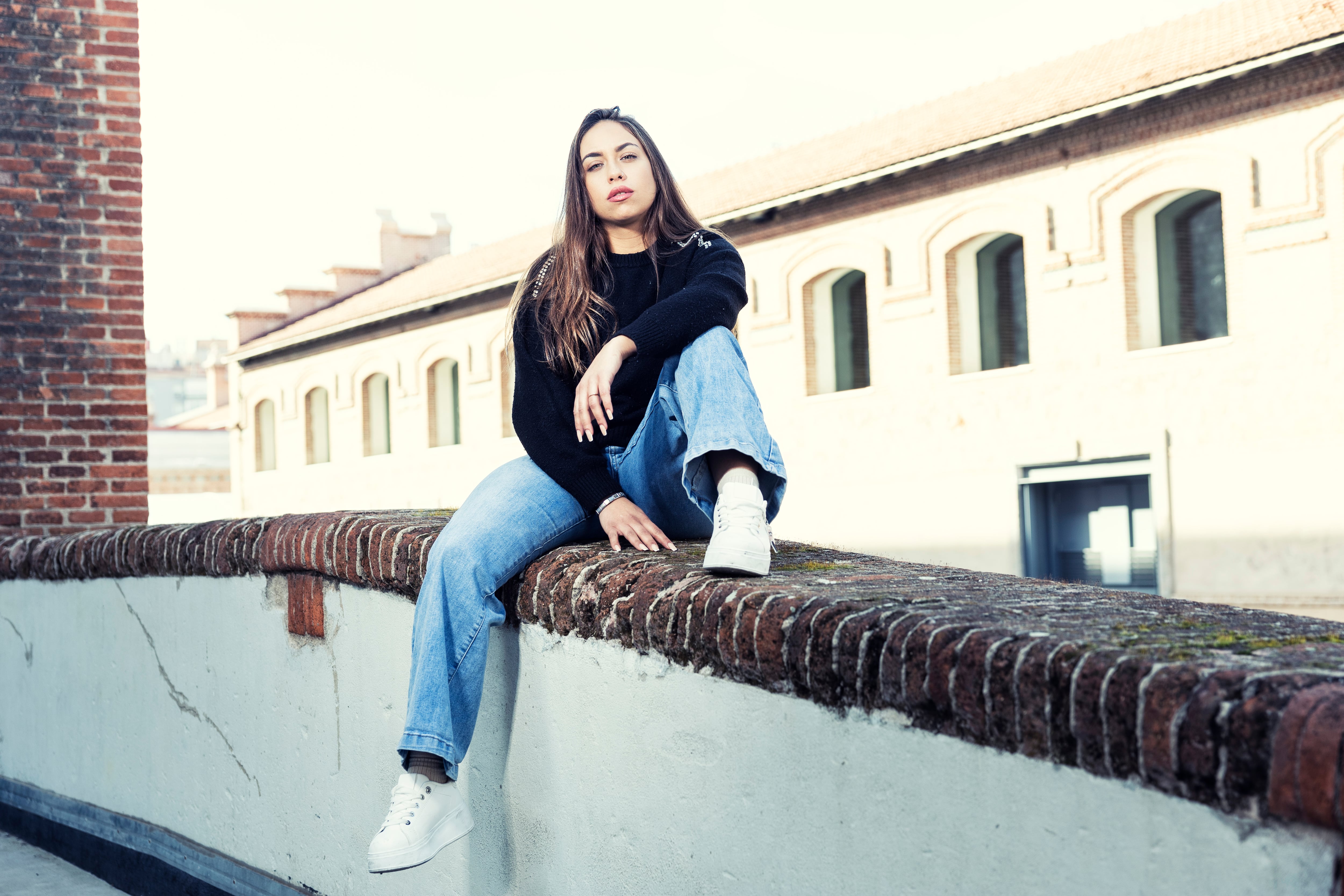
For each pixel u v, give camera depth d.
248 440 30.34
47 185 6.17
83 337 6.21
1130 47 15.73
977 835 1.39
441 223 32.28
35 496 6.08
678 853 1.88
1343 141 11.68
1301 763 1.04
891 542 15.59
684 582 1.89
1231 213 12.50
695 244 2.42
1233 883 1.12
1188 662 1.21
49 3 6.20
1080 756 1.26
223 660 3.37
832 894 1.59
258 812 3.20
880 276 15.72
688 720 1.86
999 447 14.48
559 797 2.17
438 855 2.55
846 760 1.57
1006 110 14.99
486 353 22.66
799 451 16.73
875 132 18.17
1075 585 1.94
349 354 26.64
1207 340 12.88
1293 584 12.02
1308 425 11.97
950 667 1.39
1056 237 13.98
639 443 2.29
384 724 2.67
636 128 2.46
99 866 4.01
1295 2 13.94
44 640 4.46
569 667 2.14
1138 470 13.30
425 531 2.51
